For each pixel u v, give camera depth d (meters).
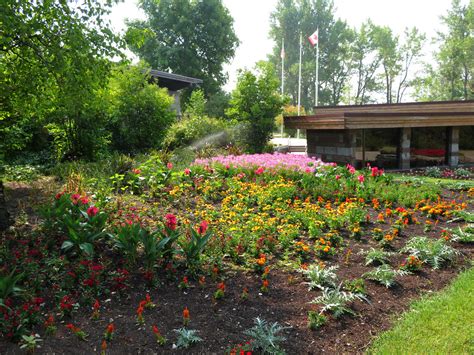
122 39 7.75
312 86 63.56
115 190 8.39
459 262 5.25
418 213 7.33
